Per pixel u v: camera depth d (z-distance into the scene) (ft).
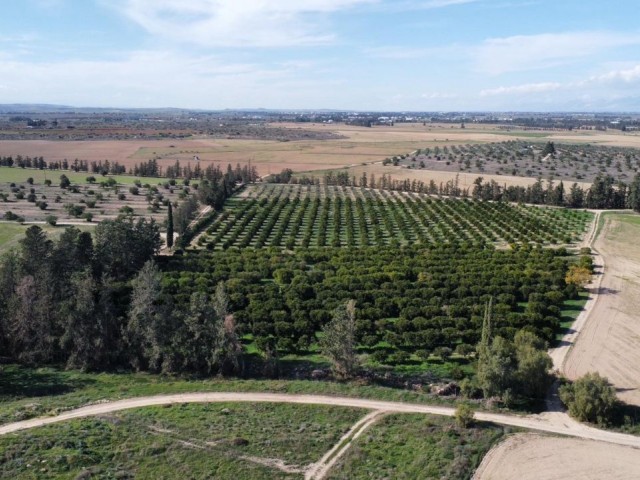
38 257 280.51
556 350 253.03
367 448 171.73
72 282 251.60
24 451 160.86
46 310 242.58
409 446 173.37
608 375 228.63
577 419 191.42
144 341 234.99
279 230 481.87
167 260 386.32
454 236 462.60
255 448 169.89
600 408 187.93
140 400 201.98
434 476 157.99
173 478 154.81
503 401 202.18
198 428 179.93
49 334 240.94
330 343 228.43
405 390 215.10
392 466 163.22
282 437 176.35
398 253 403.34
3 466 153.58
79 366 236.02
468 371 234.58
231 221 510.58
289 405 199.93
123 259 348.79
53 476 151.43
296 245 448.24
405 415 193.36
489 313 236.63
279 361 245.04
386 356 245.45
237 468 159.53
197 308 235.81
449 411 198.08
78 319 234.58
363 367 240.12
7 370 230.07
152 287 244.83
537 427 186.19
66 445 165.17
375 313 284.41
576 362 240.94
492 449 172.14
